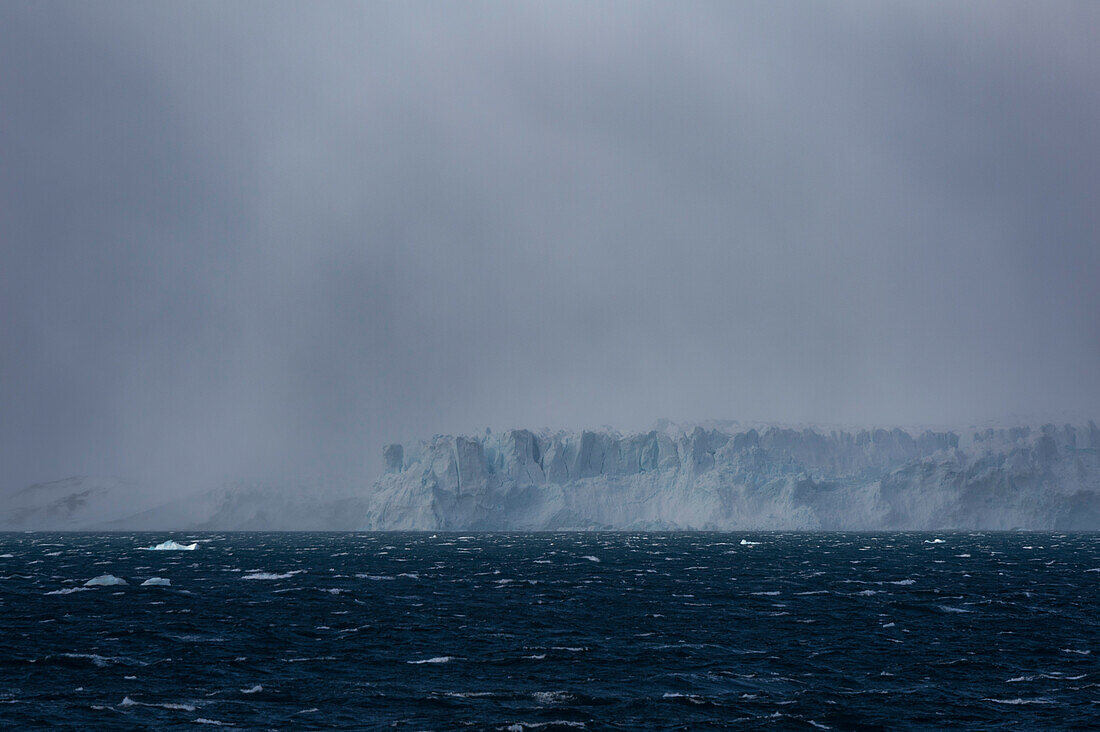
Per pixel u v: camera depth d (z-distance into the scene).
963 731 63.34
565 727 63.31
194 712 66.06
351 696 70.62
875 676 77.88
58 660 81.06
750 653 86.50
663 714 66.62
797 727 64.06
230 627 98.00
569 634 95.19
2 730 61.59
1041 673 79.19
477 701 69.50
